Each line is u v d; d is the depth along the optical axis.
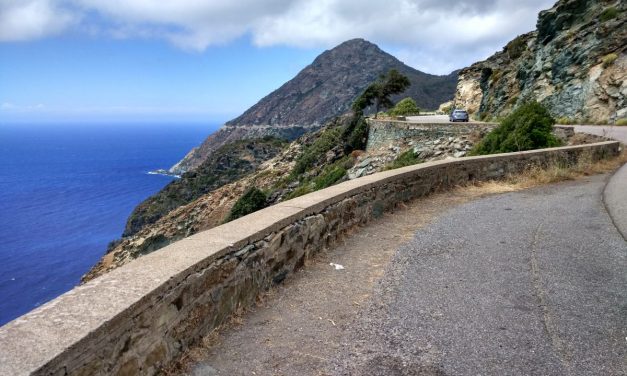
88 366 2.27
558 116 34.12
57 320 2.37
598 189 10.24
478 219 7.48
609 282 4.71
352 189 6.59
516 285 4.66
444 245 6.04
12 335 2.20
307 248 5.32
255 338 3.61
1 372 1.89
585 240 6.23
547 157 12.72
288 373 3.13
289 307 4.18
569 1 39.72
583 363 3.18
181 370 3.10
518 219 7.48
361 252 5.76
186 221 51.62
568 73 35.66
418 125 32.44
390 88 67.00
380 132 38.56
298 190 40.25
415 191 8.87
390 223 7.21
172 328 3.05
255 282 4.23
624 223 6.99
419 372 3.12
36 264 85.38
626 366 3.13
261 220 4.62
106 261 50.81
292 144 69.00
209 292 3.51
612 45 32.97
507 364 3.19
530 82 41.16
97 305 2.56
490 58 59.47
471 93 59.50
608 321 3.83
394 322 3.87
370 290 4.56
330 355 3.36
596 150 15.13
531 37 50.16
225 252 3.72
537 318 3.90
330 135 52.69
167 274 3.05
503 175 11.56
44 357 2.02
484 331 3.68
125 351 2.57
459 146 27.31
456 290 4.54
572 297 4.34
